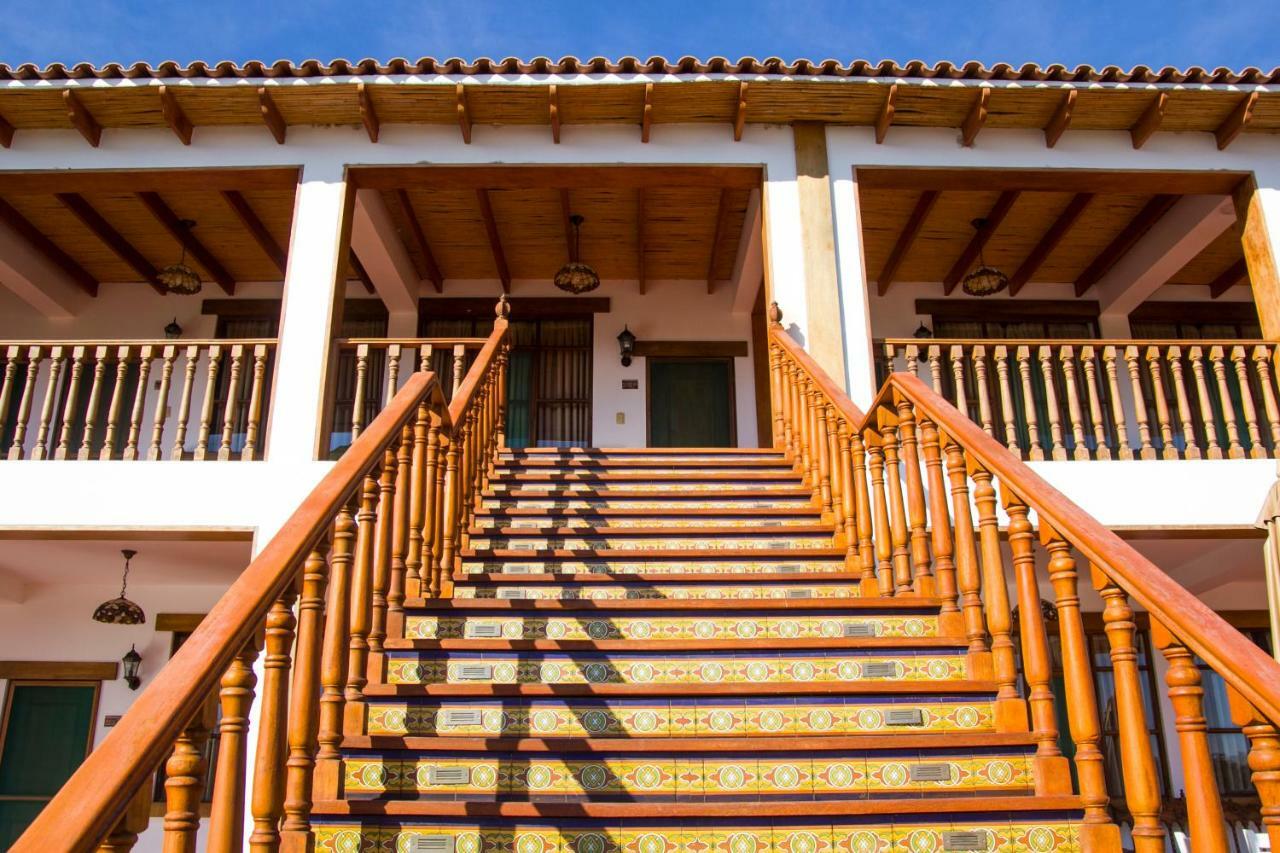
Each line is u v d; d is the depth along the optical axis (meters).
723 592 4.51
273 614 2.30
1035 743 3.03
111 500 6.20
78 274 9.84
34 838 1.41
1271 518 6.11
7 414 9.80
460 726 3.25
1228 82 6.95
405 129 7.44
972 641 3.51
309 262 7.03
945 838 2.70
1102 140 7.43
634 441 9.99
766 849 2.69
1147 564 2.31
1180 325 10.24
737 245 9.59
